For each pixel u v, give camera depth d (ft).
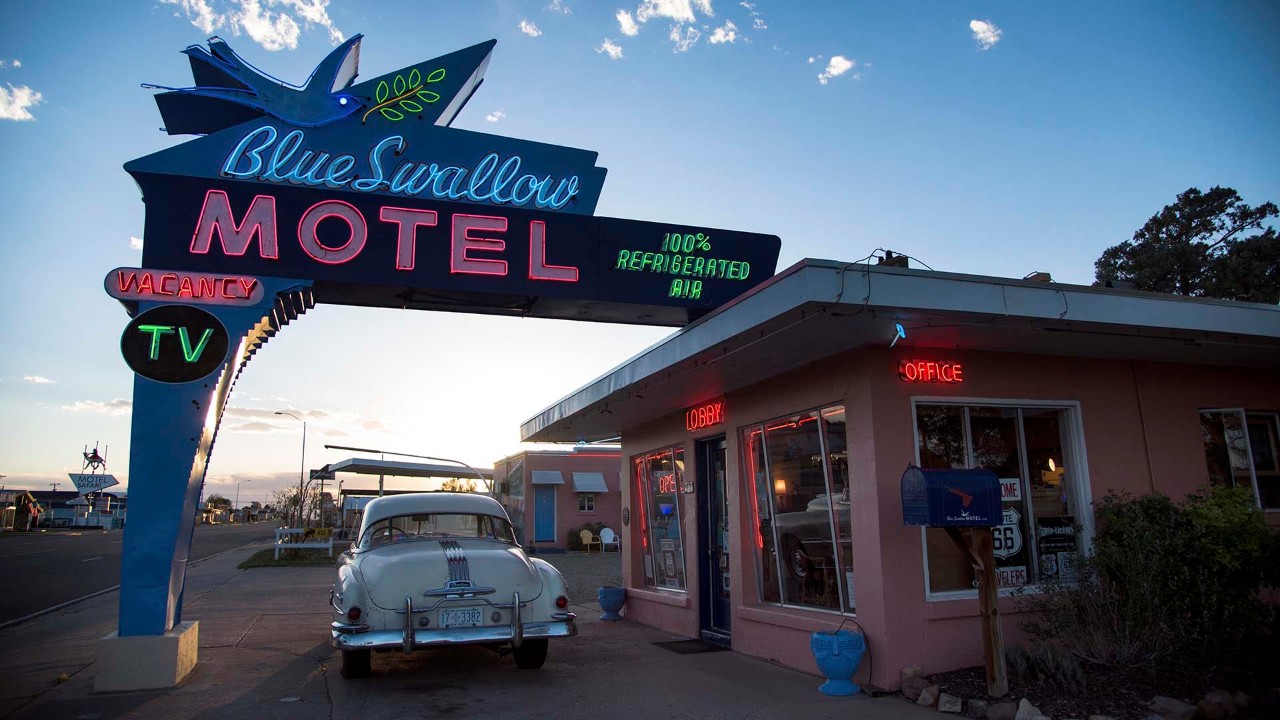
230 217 24.23
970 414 24.91
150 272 23.47
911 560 22.72
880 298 19.20
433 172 26.73
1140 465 26.37
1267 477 28.84
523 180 27.43
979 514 20.26
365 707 21.31
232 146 25.43
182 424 23.59
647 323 29.84
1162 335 23.15
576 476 103.04
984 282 20.40
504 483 100.68
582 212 27.81
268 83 26.11
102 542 147.33
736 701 21.83
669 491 37.81
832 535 25.39
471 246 25.81
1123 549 23.06
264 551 99.30
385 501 27.96
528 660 26.27
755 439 30.17
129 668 23.11
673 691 23.13
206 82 25.85
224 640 32.32
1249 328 23.67
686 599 33.99
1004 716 18.70
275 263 24.31
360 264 24.84
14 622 39.96
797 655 26.07
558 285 26.48
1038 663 20.80
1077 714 18.39
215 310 23.79
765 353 24.56
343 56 26.68
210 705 21.44
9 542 147.43
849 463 24.14
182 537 24.49
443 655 29.01
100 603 49.11
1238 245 77.77
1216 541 22.07
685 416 35.47
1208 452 28.35
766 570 29.48
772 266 28.91
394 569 23.11
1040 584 23.98
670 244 27.89
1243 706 18.66
